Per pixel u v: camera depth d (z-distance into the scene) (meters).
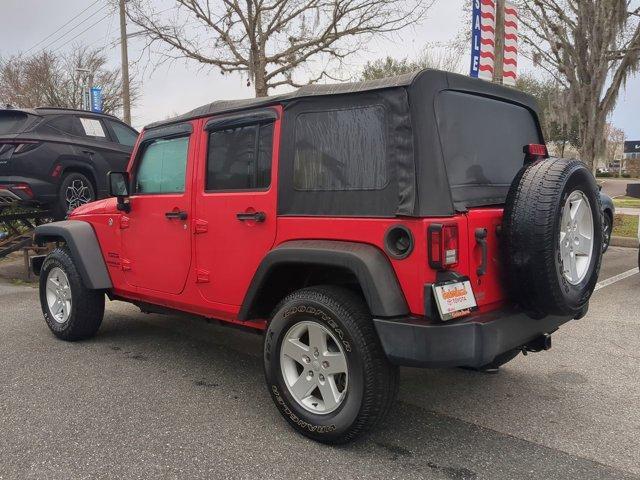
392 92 3.02
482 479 2.87
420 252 2.86
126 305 7.15
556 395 3.99
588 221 3.38
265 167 3.62
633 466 3.00
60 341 5.44
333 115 3.26
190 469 2.97
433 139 2.96
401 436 3.36
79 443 3.26
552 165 3.10
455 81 3.25
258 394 4.05
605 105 12.91
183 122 4.25
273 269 3.45
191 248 4.15
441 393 4.05
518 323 3.15
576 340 5.26
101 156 9.48
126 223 4.79
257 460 3.07
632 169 60.38
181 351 5.11
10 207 8.66
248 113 3.73
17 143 8.20
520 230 2.98
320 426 3.17
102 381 4.30
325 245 3.19
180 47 12.52
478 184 3.37
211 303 4.04
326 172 3.28
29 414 3.67
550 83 15.93
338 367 3.14
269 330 3.43
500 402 3.88
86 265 5.03
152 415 3.66
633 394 3.99
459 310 2.88
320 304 3.13
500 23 9.07
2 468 2.98
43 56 31.17
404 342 2.85
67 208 8.89
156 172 4.52
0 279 9.15
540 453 3.15
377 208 3.05
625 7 12.47
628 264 9.51
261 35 11.79
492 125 3.62
